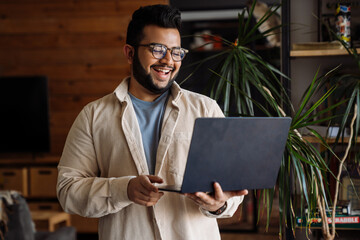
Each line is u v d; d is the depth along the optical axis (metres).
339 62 2.50
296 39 2.55
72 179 1.60
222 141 1.32
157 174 1.58
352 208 2.34
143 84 1.61
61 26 5.12
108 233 1.61
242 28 2.22
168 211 1.59
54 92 5.18
